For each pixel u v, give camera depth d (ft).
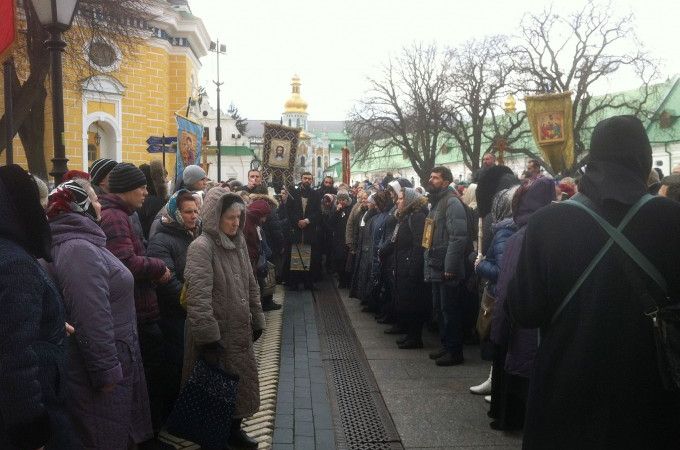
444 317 21.21
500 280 13.47
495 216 16.44
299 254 38.19
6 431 7.30
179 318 15.61
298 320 29.58
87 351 10.23
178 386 15.57
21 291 7.47
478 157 135.95
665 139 172.55
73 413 10.41
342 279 40.11
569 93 26.58
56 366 8.06
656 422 6.51
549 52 122.01
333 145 440.45
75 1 17.19
